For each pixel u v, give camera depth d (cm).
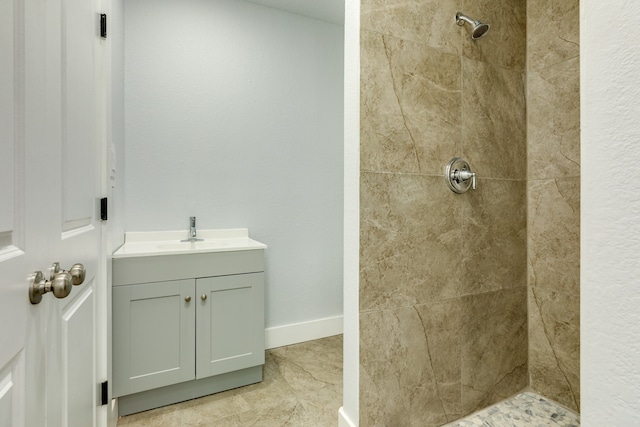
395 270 131
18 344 57
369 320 126
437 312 140
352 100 126
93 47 116
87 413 106
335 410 166
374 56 125
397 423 131
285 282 251
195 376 174
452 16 142
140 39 205
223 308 182
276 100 248
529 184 166
